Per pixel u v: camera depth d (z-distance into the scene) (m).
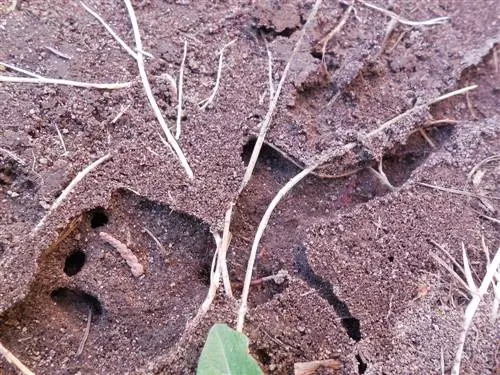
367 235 0.13
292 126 0.14
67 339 0.12
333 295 0.13
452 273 0.13
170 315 0.12
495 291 0.13
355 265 0.13
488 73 0.16
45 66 0.14
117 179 0.13
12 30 0.14
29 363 0.12
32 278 0.12
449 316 0.12
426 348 0.12
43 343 0.12
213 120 0.14
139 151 0.14
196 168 0.14
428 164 0.14
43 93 0.14
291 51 0.15
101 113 0.14
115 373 0.12
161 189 0.13
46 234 0.12
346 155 0.14
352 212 0.14
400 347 0.12
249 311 0.12
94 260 0.13
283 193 0.14
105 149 0.14
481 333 0.12
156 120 0.14
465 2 0.17
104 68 0.15
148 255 0.13
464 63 0.16
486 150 0.15
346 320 0.13
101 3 0.15
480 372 0.12
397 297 0.13
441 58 0.16
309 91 0.15
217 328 0.11
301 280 0.13
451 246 0.13
